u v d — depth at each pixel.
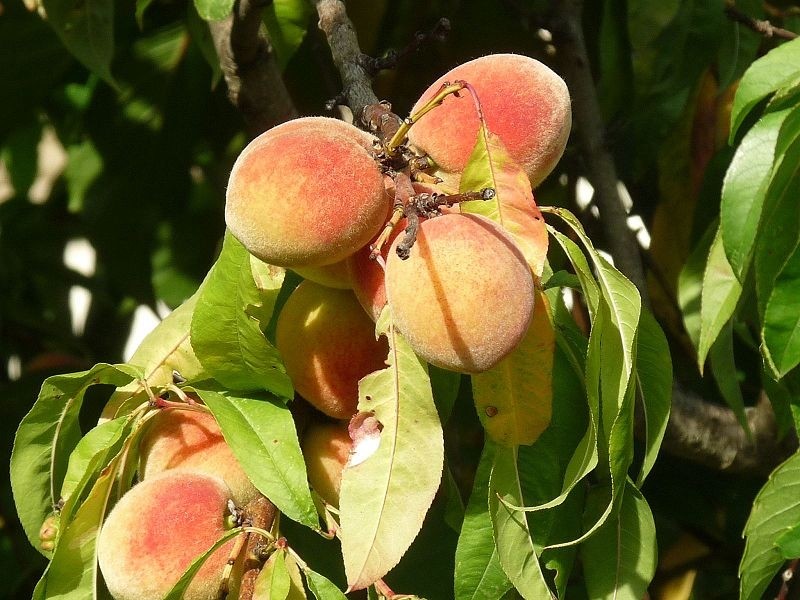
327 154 0.56
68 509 0.60
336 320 0.62
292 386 0.61
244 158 0.57
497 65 0.61
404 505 0.57
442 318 0.54
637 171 0.94
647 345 0.62
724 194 0.67
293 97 1.00
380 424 0.58
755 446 0.89
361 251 0.58
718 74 0.93
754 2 0.90
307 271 0.60
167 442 0.62
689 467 0.95
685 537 0.96
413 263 0.54
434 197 0.55
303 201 0.55
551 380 0.59
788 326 0.65
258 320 0.60
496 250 0.54
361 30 0.94
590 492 0.63
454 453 0.87
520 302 0.54
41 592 0.61
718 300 0.72
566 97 0.61
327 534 0.59
